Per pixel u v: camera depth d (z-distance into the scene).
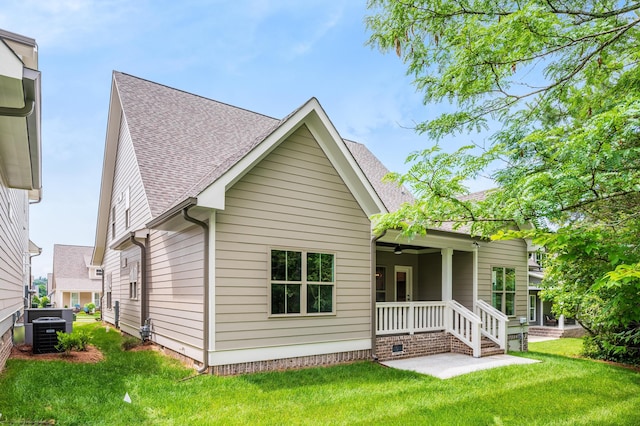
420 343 10.54
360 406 5.93
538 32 4.69
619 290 4.41
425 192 5.31
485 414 5.75
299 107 8.54
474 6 5.24
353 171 9.35
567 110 6.03
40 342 9.32
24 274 16.97
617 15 5.04
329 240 9.15
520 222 4.85
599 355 11.45
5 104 4.41
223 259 7.68
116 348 10.25
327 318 8.96
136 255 12.61
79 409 5.48
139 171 11.06
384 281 13.84
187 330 8.40
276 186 8.45
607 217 5.90
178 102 14.29
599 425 5.46
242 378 7.27
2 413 5.18
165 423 5.10
